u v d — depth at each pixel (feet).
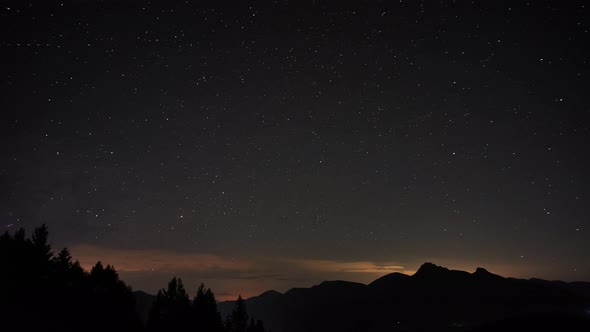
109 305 112.88
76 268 115.85
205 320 153.48
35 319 85.05
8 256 98.22
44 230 108.99
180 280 153.99
